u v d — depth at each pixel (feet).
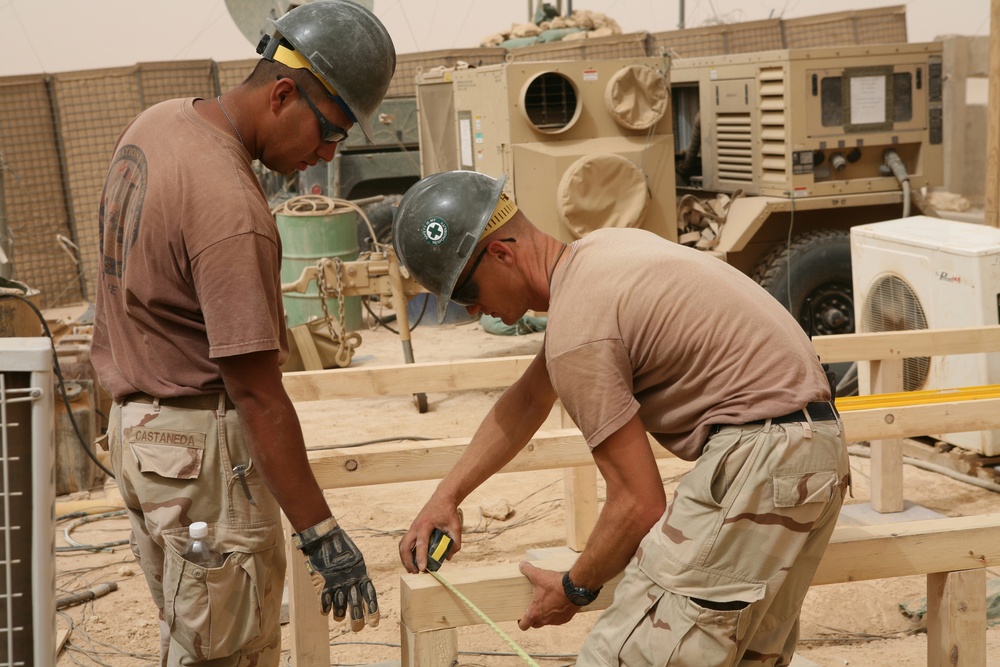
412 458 11.48
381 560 15.62
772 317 7.19
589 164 24.71
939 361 17.98
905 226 19.79
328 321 24.68
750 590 6.89
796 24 40.19
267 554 8.41
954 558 8.64
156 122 7.91
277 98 7.97
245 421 7.70
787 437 6.86
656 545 7.02
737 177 27.20
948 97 52.65
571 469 15.01
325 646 10.65
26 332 20.17
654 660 6.97
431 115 31.04
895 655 12.16
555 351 7.04
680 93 30.53
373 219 36.81
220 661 8.38
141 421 8.05
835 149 25.41
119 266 8.05
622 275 7.05
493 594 7.96
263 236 7.64
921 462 18.86
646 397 7.41
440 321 7.48
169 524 8.04
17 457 6.40
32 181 41.04
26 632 6.56
